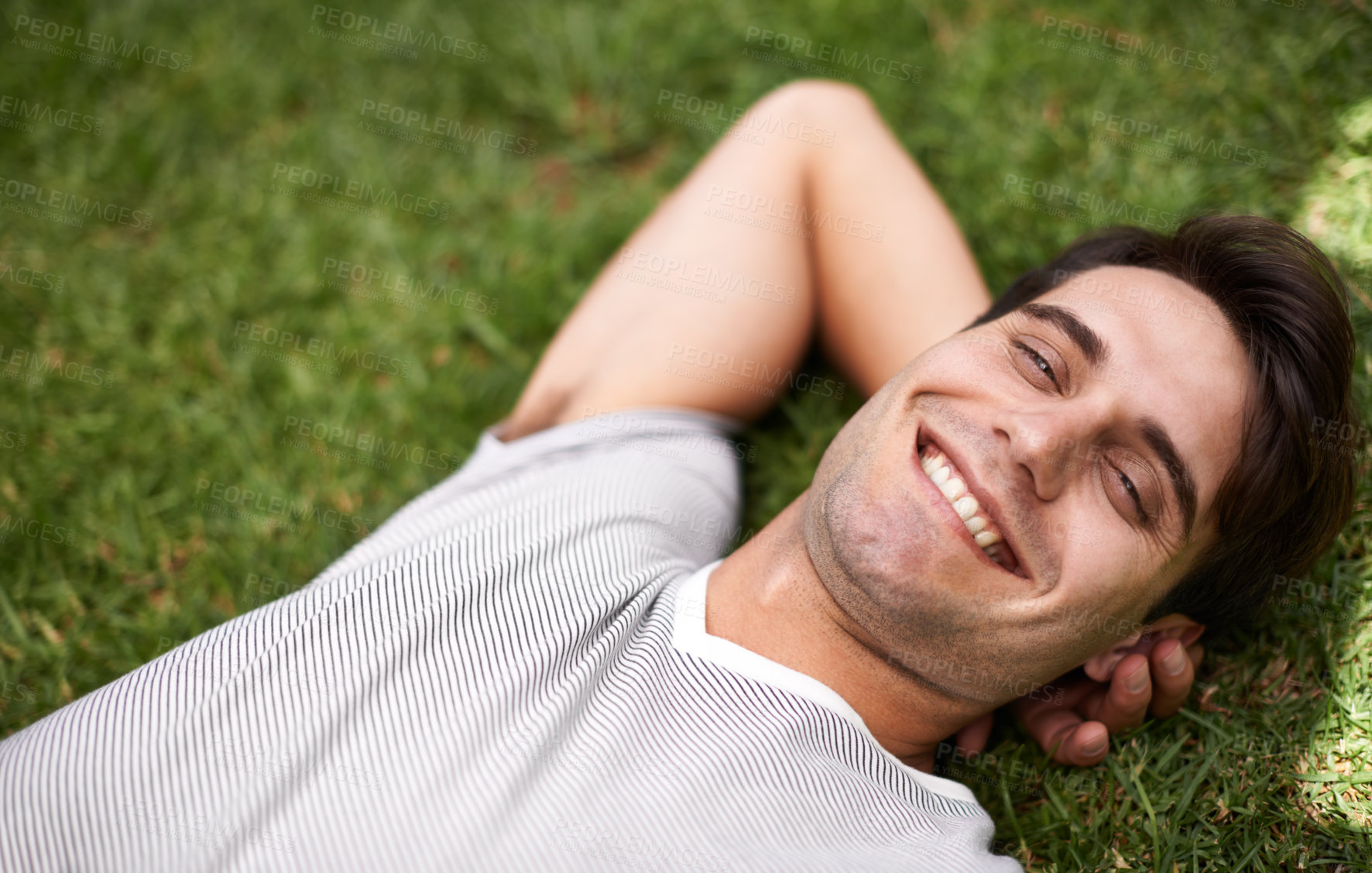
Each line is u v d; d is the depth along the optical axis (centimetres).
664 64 278
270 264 262
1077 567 144
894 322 210
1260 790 165
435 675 138
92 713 133
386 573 153
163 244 263
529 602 149
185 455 234
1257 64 241
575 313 220
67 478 231
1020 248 238
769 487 227
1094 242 183
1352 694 171
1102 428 144
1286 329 152
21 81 282
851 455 158
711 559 192
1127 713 169
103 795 126
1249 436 150
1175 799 168
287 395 241
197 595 214
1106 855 166
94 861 122
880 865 136
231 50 289
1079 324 152
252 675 136
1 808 124
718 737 142
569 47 286
